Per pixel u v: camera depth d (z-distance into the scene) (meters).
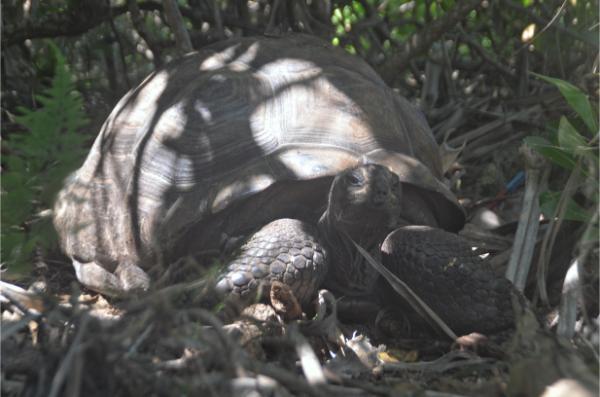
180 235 5.63
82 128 8.88
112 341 3.31
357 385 3.89
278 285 5.12
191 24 10.20
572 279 4.86
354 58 6.71
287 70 6.20
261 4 9.38
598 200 5.19
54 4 9.27
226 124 5.86
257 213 5.57
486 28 9.66
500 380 4.25
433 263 5.25
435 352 5.11
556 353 4.04
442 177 6.48
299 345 4.12
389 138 5.91
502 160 8.19
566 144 5.21
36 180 4.39
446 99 9.82
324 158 5.55
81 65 10.23
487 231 6.90
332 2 9.48
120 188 6.16
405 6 10.21
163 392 3.38
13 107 9.20
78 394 3.22
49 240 4.80
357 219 5.22
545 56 8.54
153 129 6.13
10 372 3.78
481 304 5.13
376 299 5.62
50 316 3.91
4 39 8.66
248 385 3.37
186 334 3.58
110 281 6.00
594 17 7.55
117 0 10.07
